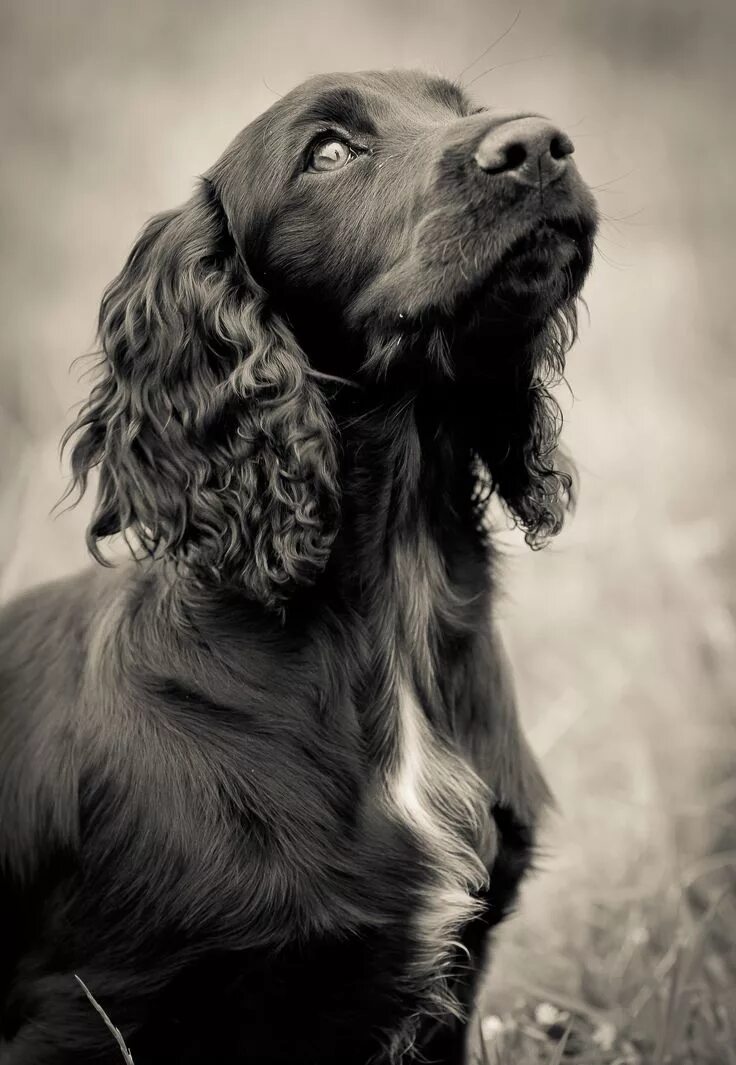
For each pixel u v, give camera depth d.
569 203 3.48
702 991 4.25
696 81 12.50
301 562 3.67
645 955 4.60
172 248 3.95
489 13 13.40
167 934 3.46
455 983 3.93
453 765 3.84
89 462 4.01
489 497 4.11
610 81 12.52
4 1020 3.89
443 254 3.54
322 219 3.79
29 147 11.45
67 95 12.07
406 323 3.65
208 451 3.79
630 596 6.52
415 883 3.62
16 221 10.39
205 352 3.86
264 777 3.55
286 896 3.45
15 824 3.75
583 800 5.50
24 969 3.74
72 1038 3.56
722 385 8.52
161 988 3.49
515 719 4.13
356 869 3.56
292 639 3.67
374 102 3.89
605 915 4.89
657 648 6.13
